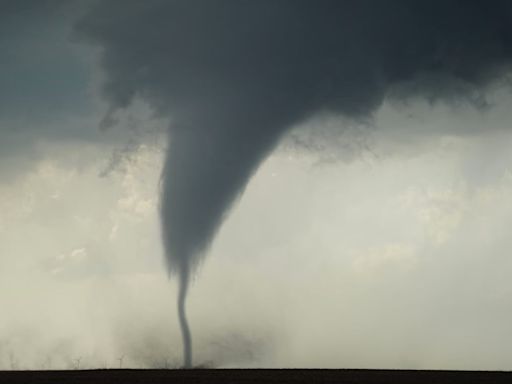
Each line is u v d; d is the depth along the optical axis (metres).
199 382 53.22
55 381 53.41
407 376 61.09
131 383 52.16
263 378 57.34
